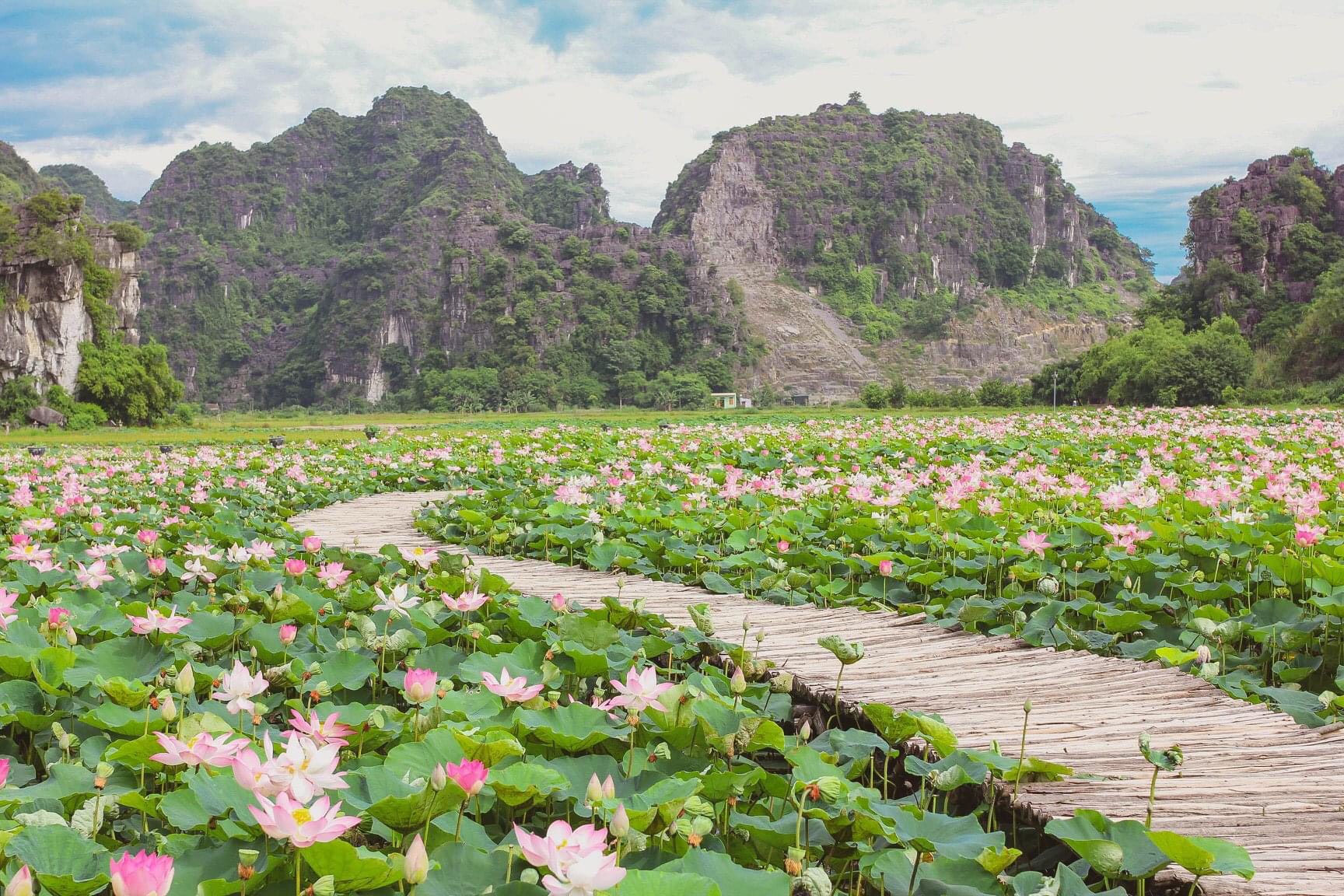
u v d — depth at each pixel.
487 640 5.52
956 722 5.17
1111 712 5.36
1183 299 114.88
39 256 92.31
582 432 30.59
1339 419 34.75
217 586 7.49
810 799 3.61
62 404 92.31
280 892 2.66
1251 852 3.62
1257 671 6.79
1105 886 3.51
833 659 6.44
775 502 12.69
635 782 3.55
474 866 2.78
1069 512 11.45
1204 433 23.00
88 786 3.51
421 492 18.81
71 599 6.46
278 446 29.55
